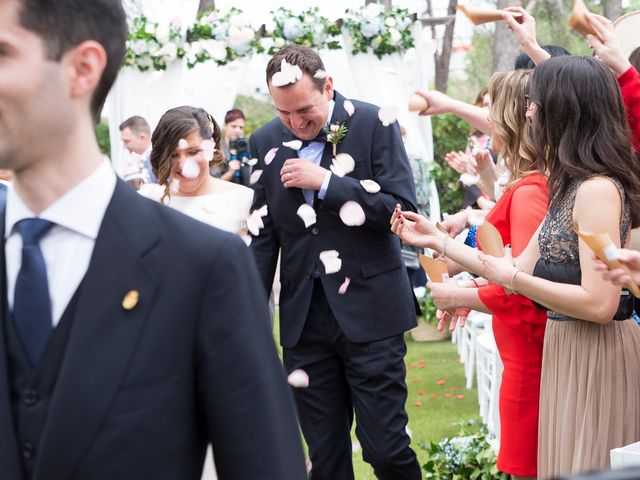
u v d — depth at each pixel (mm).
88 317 1465
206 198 4016
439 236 3145
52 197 1512
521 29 3580
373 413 3885
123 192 1559
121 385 1447
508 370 3422
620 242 2848
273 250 4137
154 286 1497
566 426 2980
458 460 4375
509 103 3398
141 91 8953
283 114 3824
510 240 3467
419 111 4230
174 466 1479
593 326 2932
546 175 3014
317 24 8594
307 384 3945
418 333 8773
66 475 1418
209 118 4070
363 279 3895
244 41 8219
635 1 17594
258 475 1516
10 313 1505
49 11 1443
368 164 3881
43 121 1456
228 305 1528
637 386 2924
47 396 1464
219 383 1514
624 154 2842
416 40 8828
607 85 2871
